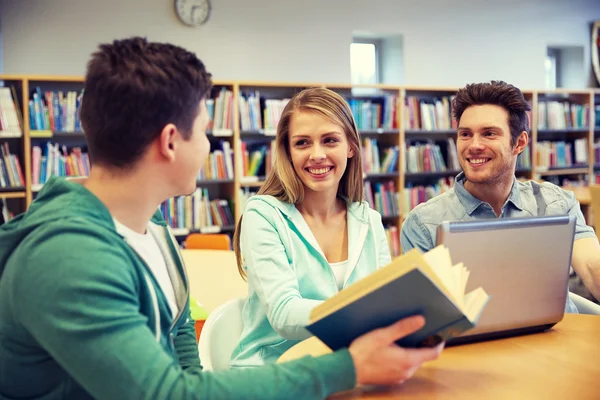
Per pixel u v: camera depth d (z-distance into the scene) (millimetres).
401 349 1009
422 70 7160
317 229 1872
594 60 8102
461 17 7320
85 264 915
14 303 940
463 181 2209
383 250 1935
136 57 1033
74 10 5582
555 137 7832
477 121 2051
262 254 1680
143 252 1156
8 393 1008
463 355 1339
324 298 1792
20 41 5418
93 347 887
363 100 6480
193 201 5598
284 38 6445
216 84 5676
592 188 4312
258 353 1750
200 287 2779
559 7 7871
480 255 1331
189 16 5980
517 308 1407
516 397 1111
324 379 969
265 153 5840
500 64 7578
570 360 1302
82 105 1062
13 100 4992
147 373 895
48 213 985
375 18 6875
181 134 1067
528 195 2205
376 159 6363
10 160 5004
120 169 1062
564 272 1438
